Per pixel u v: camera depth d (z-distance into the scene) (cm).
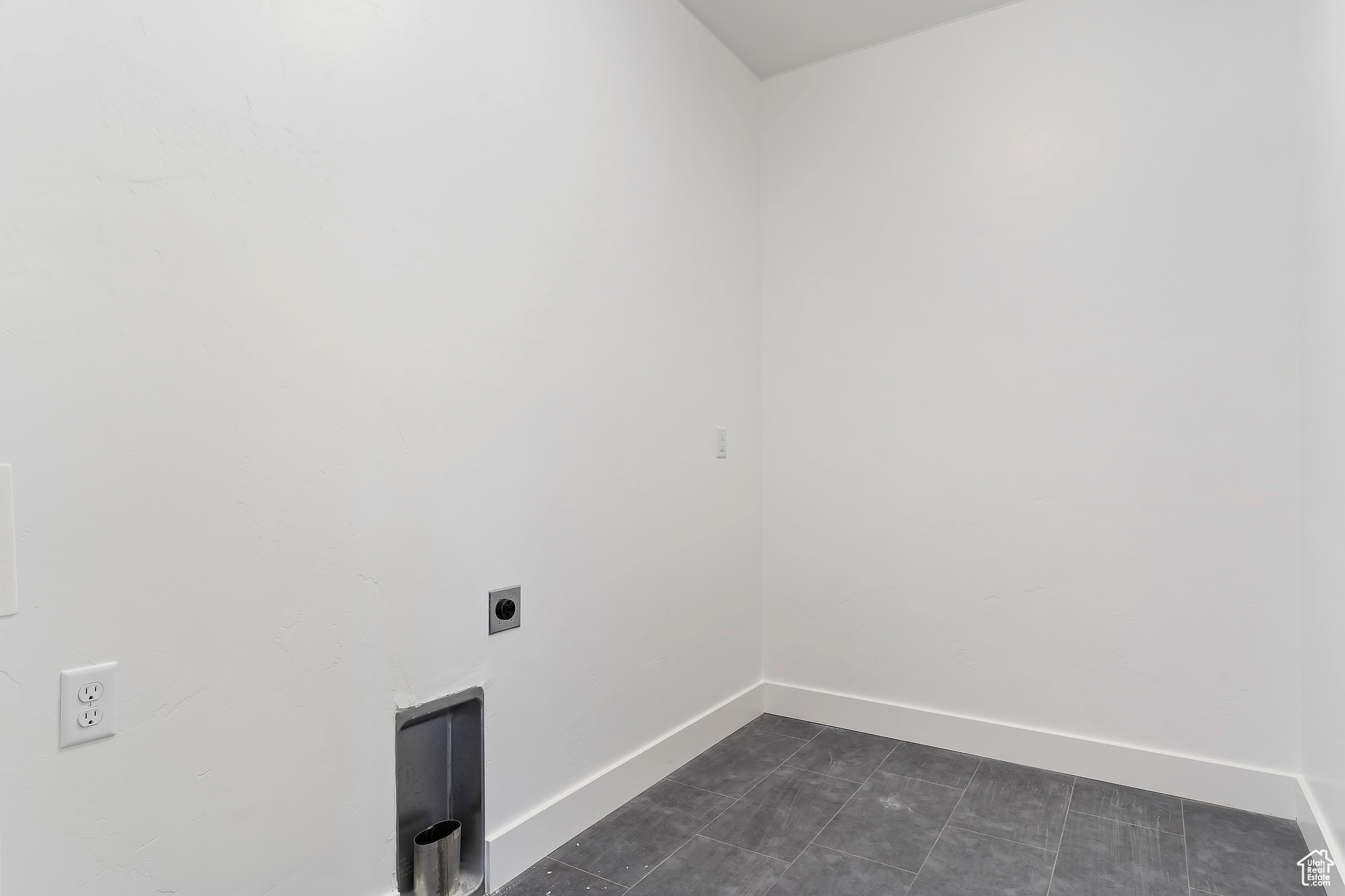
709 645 262
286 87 133
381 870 149
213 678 122
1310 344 192
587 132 204
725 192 272
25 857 102
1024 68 245
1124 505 230
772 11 249
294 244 134
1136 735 227
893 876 178
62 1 105
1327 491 174
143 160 113
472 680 169
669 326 240
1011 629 247
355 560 144
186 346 119
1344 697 159
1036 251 243
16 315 100
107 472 110
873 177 272
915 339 264
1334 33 167
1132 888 173
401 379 153
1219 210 216
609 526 212
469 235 168
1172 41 222
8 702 100
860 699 274
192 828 119
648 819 206
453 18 165
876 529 272
